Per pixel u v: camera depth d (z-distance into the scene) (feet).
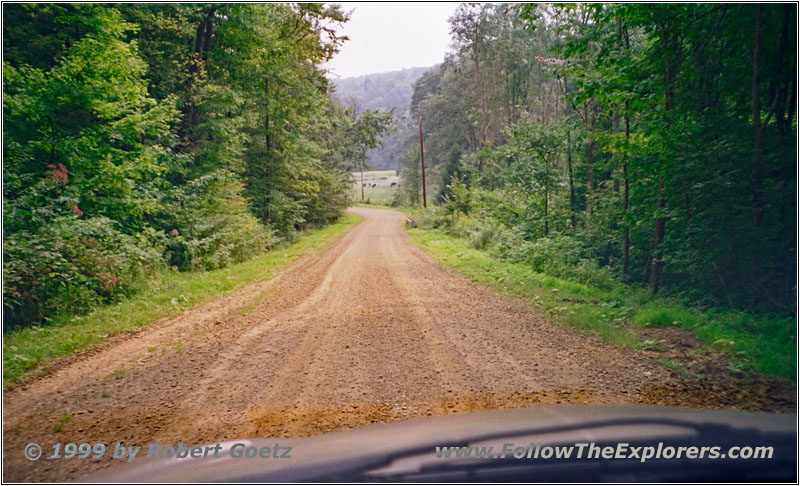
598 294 34.04
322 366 19.44
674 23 32.45
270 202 93.35
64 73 39.55
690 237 30.78
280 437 12.87
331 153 144.56
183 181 66.90
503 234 66.90
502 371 18.03
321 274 50.06
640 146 33.65
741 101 32.22
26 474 11.28
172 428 13.83
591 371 17.66
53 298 29.50
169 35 64.23
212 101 67.72
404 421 13.61
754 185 27.96
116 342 24.32
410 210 191.93
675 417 13.05
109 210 43.73
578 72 36.96
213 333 25.85
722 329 21.72
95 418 14.78
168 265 49.57
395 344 22.48
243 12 67.21
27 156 38.06
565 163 73.87
